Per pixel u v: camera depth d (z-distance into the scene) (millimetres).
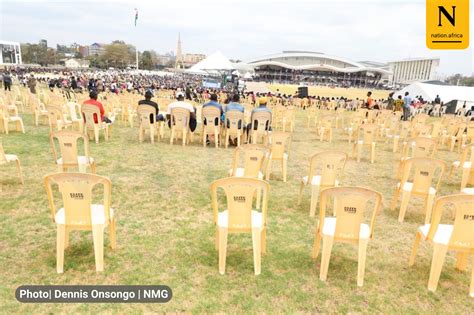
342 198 3184
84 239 3947
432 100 26625
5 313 2764
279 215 4961
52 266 3406
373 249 4078
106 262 3529
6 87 20047
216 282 3289
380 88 104125
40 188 5402
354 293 3219
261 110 8352
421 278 3514
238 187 3238
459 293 3289
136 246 3871
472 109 20328
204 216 4754
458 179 7199
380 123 12859
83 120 8984
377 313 2967
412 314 2977
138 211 4816
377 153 9672
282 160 6395
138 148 8492
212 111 8633
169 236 4145
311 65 111188
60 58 146750
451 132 11391
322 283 3348
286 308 2967
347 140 11664
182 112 8625
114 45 140000
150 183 5980
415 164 4680
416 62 114062
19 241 3838
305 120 16547
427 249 4121
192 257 3711
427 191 4723
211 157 7992
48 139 8766
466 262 3613
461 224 3102
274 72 119438
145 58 148250
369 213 5184
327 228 3418
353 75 118438
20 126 9555
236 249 3928
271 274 3459
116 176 6262
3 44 102000
